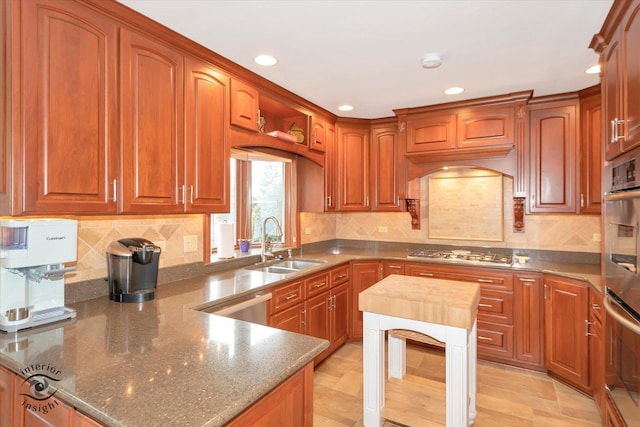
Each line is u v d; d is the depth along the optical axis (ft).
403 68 7.91
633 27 4.91
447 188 12.41
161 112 6.08
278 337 4.50
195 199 6.70
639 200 4.56
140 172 5.73
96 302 6.11
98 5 5.12
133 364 3.71
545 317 9.25
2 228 4.58
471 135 10.44
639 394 4.71
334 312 10.55
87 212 5.03
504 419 7.42
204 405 2.96
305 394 4.19
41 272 4.91
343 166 12.29
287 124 11.02
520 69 7.98
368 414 6.72
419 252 12.20
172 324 4.99
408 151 11.35
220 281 7.82
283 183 11.94
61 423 3.38
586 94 9.25
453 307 5.88
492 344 9.98
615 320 5.49
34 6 4.45
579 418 7.42
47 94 4.58
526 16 5.75
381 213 13.65
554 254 10.79
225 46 6.79
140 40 5.75
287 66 7.76
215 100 7.20
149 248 6.29
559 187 9.70
